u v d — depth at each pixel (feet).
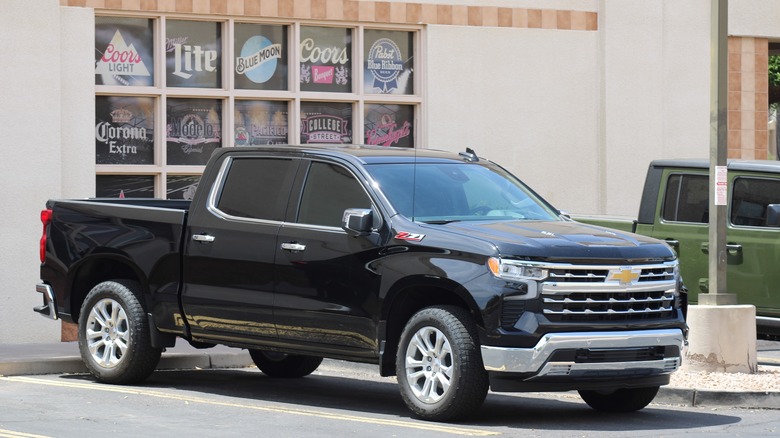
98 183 61.87
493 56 70.23
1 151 58.65
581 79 72.79
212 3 63.21
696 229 55.26
